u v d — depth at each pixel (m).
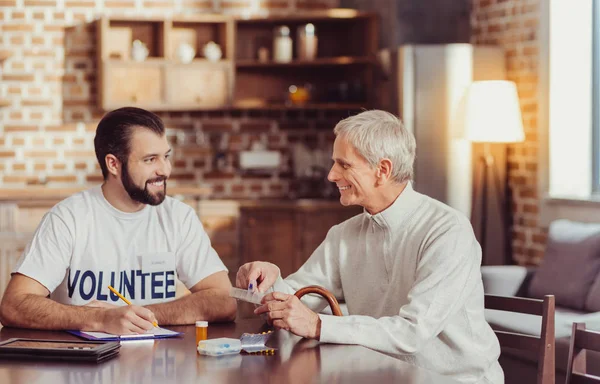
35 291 2.54
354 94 7.26
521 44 6.20
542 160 5.93
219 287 2.73
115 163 2.62
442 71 6.20
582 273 4.75
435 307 2.26
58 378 1.83
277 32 7.23
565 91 5.87
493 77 6.32
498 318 4.52
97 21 7.20
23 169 7.23
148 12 7.29
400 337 2.21
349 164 2.42
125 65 6.98
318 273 2.67
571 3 5.86
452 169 6.20
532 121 6.09
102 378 1.83
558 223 5.12
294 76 7.51
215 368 1.91
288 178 7.55
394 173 2.42
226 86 7.19
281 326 2.18
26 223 5.74
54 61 7.23
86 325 2.33
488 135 5.75
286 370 1.89
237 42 7.44
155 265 2.71
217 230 6.86
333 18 7.24
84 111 7.29
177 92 7.11
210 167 7.45
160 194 2.63
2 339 2.27
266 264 2.53
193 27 7.35
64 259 2.62
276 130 7.55
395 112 6.31
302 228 6.92
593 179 5.86
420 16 6.91
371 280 2.54
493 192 6.27
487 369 2.42
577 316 4.52
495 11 6.56
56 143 7.27
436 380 1.80
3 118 7.20
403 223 2.46
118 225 2.70
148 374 1.86
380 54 6.62
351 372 1.87
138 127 2.59
